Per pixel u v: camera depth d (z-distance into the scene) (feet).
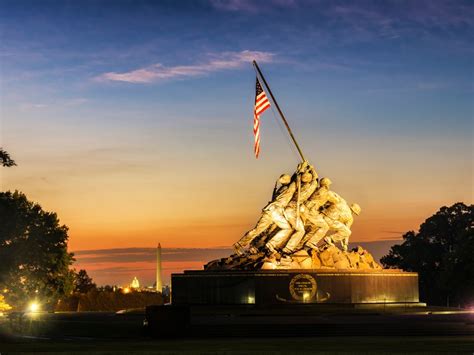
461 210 532.73
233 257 268.41
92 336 220.23
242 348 168.86
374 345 173.17
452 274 450.30
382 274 262.06
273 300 251.39
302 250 265.13
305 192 270.87
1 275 338.13
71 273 444.55
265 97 266.36
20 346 185.37
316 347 169.68
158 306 213.05
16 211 327.47
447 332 207.72
